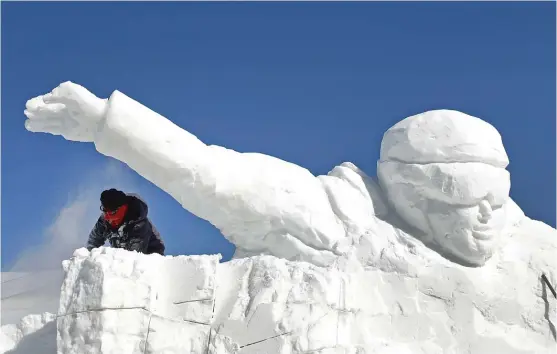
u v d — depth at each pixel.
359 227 8.20
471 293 7.78
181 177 7.99
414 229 8.30
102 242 8.08
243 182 8.16
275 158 8.69
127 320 6.64
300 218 8.14
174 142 7.95
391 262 7.79
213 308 7.09
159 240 8.40
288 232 8.20
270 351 6.86
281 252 8.26
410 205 8.18
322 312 7.05
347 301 7.31
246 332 6.98
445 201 7.98
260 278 7.26
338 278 7.37
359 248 7.96
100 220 8.06
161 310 7.01
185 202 8.23
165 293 7.10
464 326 7.68
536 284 8.05
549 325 7.88
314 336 6.89
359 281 7.69
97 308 6.59
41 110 7.95
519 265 8.15
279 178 8.34
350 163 9.02
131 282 6.72
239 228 8.37
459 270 7.82
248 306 7.10
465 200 7.89
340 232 8.20
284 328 6.89
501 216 8.13
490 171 8.00
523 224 8.79
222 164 8.15
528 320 7.88
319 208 8.27
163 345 6.74
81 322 6.62
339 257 7.92
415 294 7.68
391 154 8.39
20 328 7.71
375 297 7.64
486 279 7.93
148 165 7.96
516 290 7.95
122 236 7.88
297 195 8.27
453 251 8.03
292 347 6.84
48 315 7.73
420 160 8.09
